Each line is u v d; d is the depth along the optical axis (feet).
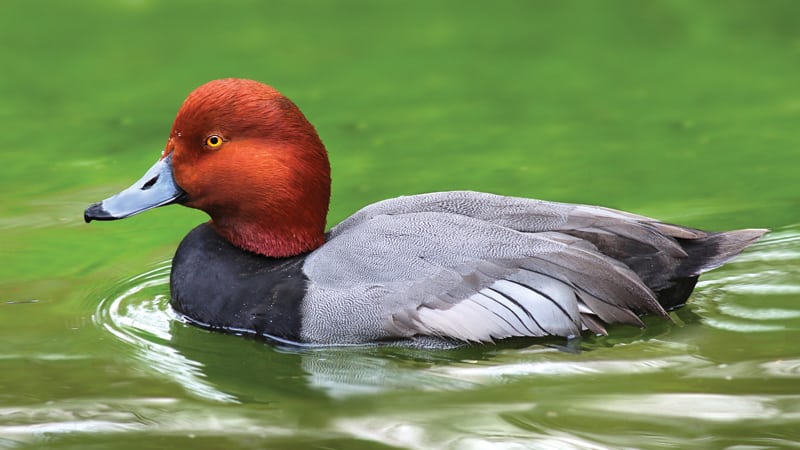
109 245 43.68
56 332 36.73
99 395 32.37
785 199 45.03
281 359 34.76
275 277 36.27
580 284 33.88
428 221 35.58
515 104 55.36
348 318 34.88
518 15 66.64
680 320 35.88
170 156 36.96
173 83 57.11
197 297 36.91
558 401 31.01
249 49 61.31
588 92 56.54
